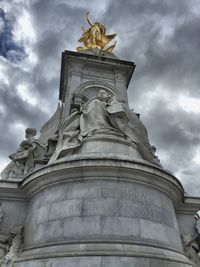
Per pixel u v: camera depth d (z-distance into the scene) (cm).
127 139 936
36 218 730
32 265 586
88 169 735
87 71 1598
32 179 785
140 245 630
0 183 828
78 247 602
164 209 759
